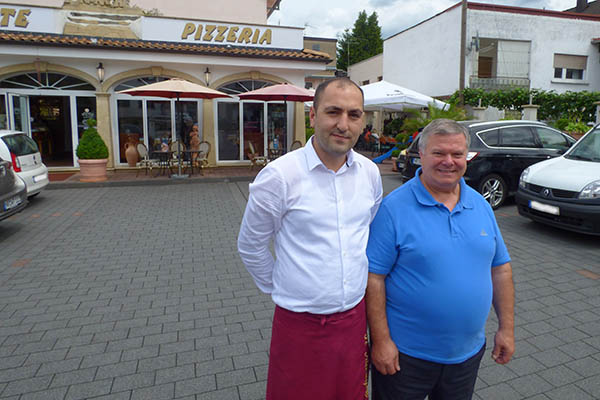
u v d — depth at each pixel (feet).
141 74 43.34
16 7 39.68
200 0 50.29
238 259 18.44
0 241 20.97
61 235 22.06
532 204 20.99
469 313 5.85
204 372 10.05
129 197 32.24
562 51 62.90
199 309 13.50
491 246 6.06
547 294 14.21
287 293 5.62
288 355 5.73
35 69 40.57
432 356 6.01
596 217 18.37
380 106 55.83
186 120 45.80
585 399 8.97
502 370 10.00
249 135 48.24
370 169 6.15
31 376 9.84
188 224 24.47
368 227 6.04
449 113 44.11
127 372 10.03
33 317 12.87
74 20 41.55
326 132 5.23
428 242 5.79
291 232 5.57
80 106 42.96
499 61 61.21
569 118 55.11
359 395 6.07
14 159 27.66
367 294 6.09
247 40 45.75
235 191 35.04
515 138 27.45
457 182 5.97
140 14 43.06
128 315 13.04
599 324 12.17
